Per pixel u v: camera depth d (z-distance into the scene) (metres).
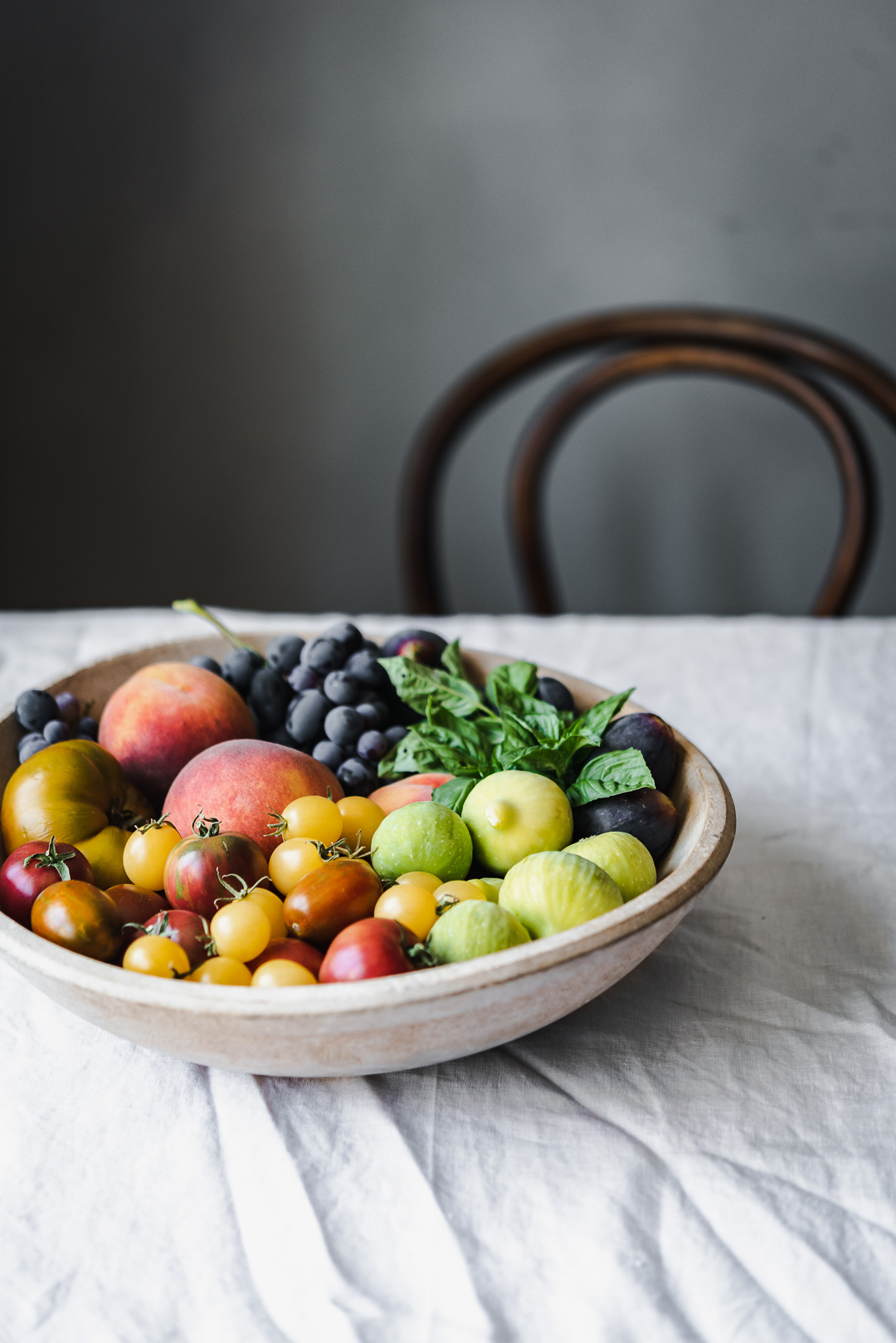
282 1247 0.42
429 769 0.63
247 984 0.45
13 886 0.49
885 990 0.56
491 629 1.04
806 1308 0.39
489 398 1.49
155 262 1.85
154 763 0.63
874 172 1.78
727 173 1.79
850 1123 0.48
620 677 0.95
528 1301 0.40
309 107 1.77
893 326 1.86
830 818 0.74
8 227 1.82
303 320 1.89
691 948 0.60
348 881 0.49
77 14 1.72
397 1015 0.39
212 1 1.72
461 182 1.81
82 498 2.00
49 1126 0.47
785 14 1.71
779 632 1.02
